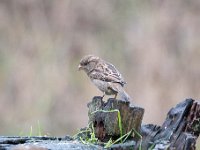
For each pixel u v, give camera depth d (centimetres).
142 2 1986
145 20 1934
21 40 1927
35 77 1823
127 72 1822
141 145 654
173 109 677
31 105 1762
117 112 658
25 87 1798
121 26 1972
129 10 1986
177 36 1870
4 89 1802
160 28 1894
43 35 1939
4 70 1845
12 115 1738
